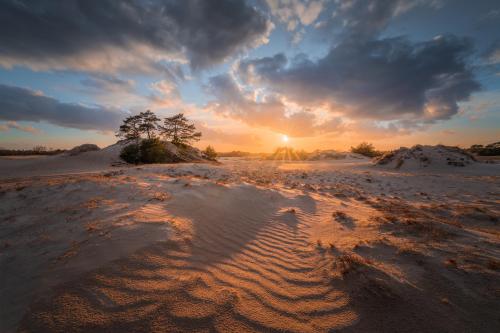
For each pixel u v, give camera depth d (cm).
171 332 186
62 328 178
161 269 257
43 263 246
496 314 201
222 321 201
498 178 1236
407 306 216
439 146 2202
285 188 931
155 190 532
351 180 1307
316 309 224
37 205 407
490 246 320
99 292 213
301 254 352
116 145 3209
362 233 412
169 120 3872
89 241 284
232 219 467
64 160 2455
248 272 290
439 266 271
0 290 213
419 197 823
